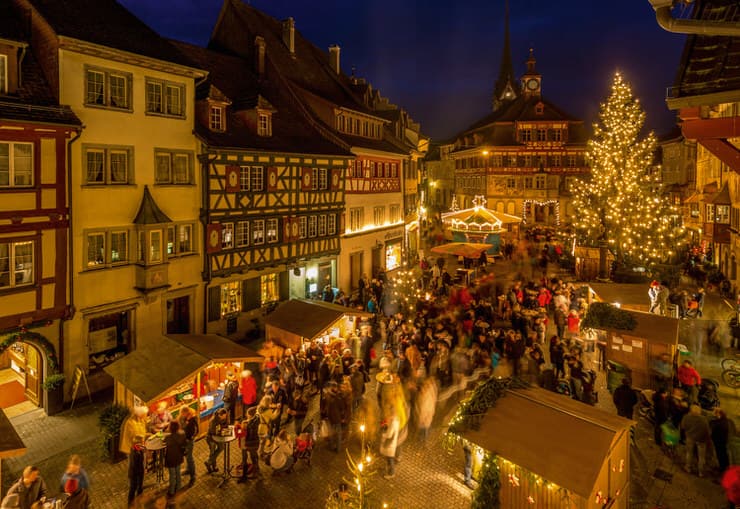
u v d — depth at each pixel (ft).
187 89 56.49
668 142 156.56
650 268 91.15
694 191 135.54
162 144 54.03
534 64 180.24
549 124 169.17
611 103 98.73
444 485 33.24
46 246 43.78
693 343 58.08
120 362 40.42
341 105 87.56
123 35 51.39
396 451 34.73
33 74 44.42
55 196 44.11
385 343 55.47
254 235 65.87
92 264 48.03
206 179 58.23
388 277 98.43
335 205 80.53
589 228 104.63
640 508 30.07
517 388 29.53
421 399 38.99
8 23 45.60
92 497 32.27
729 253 87.15
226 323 62.34
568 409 27.63
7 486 33.32
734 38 29.86
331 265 82.12
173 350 40.60
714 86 27.96
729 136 28.09
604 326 45.73
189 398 39.32
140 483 31.96
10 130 40.73
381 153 96.48
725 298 75.56
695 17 33.04
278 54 91.50
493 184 173.27
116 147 49.39
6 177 41.19
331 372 43.04
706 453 34.63
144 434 35.29
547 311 69.77
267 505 31.42
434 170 254.06
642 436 38.42
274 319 52.75
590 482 23.32
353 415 42.42
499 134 174.70
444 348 46.65
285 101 83.20
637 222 95.96
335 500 26.61
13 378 50.21
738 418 40.22
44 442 39.42
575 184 159.53
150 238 51.24
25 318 42.47
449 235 150.00
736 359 52.06
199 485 33.50
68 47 44.55
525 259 112.06
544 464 24.71
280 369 43.91
